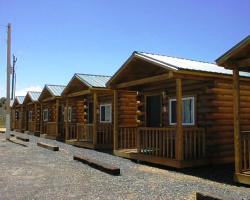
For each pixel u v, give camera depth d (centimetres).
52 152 1469
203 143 1089
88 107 1933
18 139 2180
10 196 696
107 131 1662
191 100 1166
